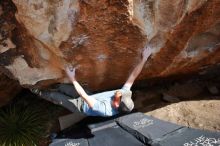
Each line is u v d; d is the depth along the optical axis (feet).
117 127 16.11
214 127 15.94
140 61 14.85
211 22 13.89
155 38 13.82
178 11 12.35
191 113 17.69
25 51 13.97
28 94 22.29
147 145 13.79
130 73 16.10
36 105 21.89
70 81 15.78
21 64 14.52
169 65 16.44
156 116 18.15
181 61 16.26
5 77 18.13
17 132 20.66
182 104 18.83
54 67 14.79
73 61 14.15
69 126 19.67
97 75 16.01
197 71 19.53
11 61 14.34
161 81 20.59
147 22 12.55
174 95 20.17
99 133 15.93
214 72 20.39
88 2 11.08
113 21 12.09
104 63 14.87
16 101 22.02
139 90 20.98
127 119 16.52
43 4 11.46
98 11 11.49
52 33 12.39
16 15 12.28
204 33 15.31
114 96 13.94
